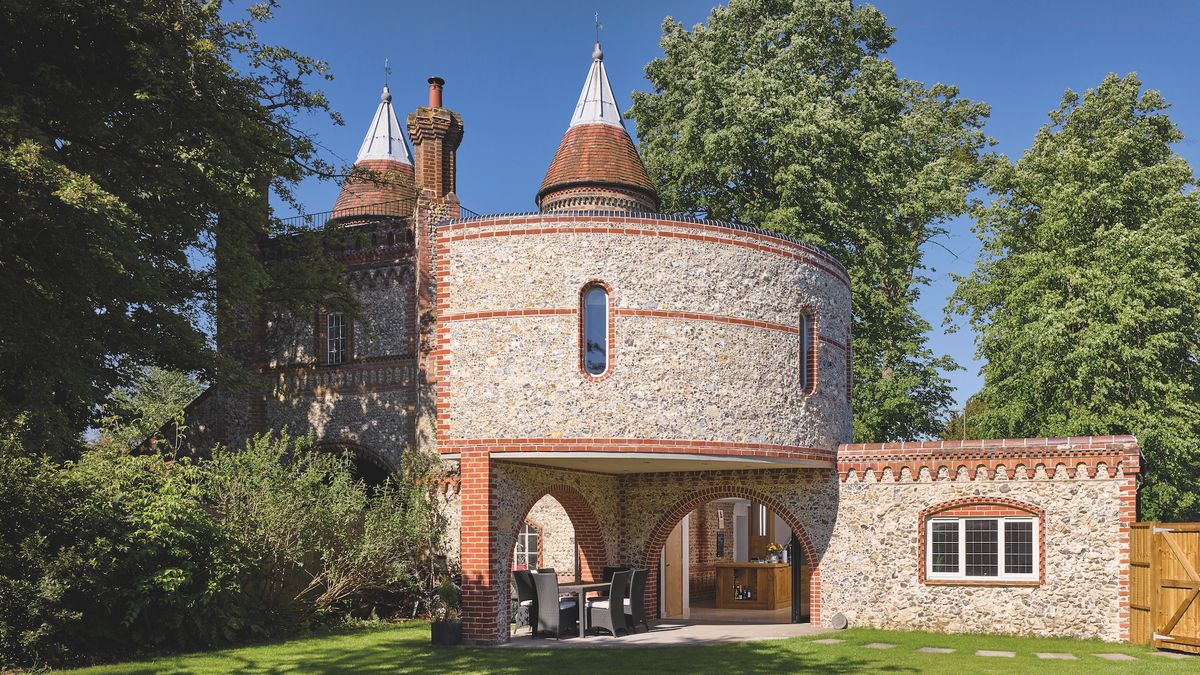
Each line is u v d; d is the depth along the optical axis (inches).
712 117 1398.9
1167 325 1272.1
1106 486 819.4
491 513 798.5
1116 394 1278.3
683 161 1441.9
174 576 765.9
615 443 789.9
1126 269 1253.7
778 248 872.9
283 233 1093.8
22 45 541.0
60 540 732.0
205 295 740.7
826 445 903.1
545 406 791.7
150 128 578.9
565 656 727.7
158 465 855.7
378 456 1224.2
